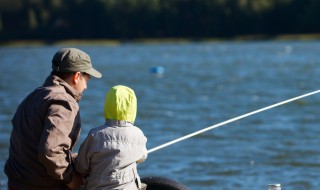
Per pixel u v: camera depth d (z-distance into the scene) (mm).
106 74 120188
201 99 73938
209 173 36500
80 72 15766
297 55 173375
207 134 48312
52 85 15516
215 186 33875
